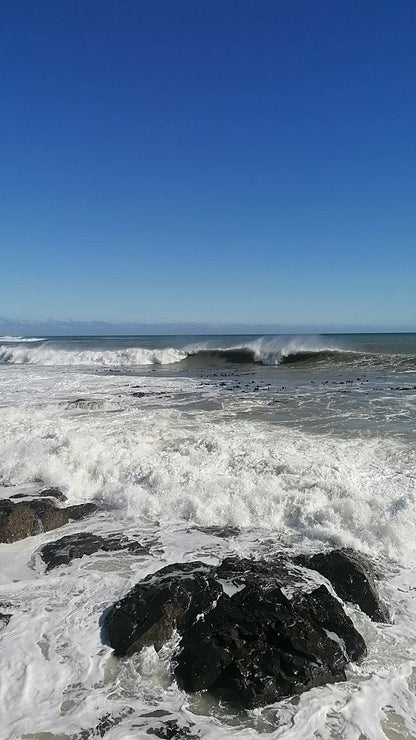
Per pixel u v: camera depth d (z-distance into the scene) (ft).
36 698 13.30
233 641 14.26
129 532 22.72
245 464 27.78
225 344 105.70
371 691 13.39
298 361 89.40
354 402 46.26
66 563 20.04
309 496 23.77
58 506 25.35
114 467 28.19
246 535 22.11
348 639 14.83
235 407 45.34
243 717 12.69
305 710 12.79
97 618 16.47
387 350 93.91
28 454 31.07
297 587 17.43
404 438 33.06
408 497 23.20
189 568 18.83
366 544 20.85
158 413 42.98
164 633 15.14
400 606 16.98
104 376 73.87
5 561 20.59
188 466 27.53
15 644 15.33
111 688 13.67
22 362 104.68
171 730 12.29
